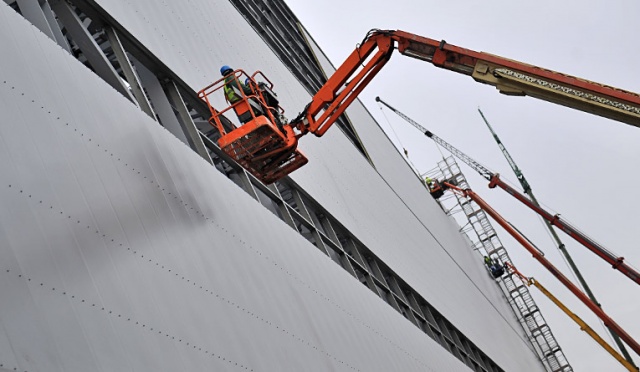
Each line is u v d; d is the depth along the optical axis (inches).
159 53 556.1
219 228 470.6
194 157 488.1
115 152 398.0
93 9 499.2
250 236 512.1
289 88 957.8
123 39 525.0
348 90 634.2
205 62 645.9
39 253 309.7
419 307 1027.3
